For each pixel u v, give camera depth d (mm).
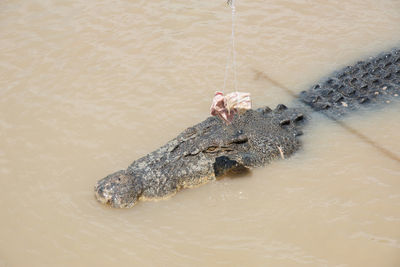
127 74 10211
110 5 12422
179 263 6336
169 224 6926
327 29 11594
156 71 10281
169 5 12383
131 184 7113
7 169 7996
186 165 7395
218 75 10125
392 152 8258
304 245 6586
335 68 10422
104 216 7031
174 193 7320
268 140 8016
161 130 8750
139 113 9180
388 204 7203
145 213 7074
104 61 10594
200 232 6809
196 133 7723
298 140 8430
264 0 12547
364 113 9180
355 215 7035
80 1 12578
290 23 11758
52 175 7863
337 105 9336
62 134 8734
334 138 8570
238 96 7625
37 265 6328
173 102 9430
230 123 7875
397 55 10539
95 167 8000
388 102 9445
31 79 10094
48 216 7086
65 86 9914
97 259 6406
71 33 11438
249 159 7742
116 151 8320
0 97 9594
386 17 12062
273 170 7867
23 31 11516
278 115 8609
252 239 6688
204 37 11258
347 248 6527
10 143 8539
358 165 7973
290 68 10406
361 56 10758
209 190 7500
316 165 7992
